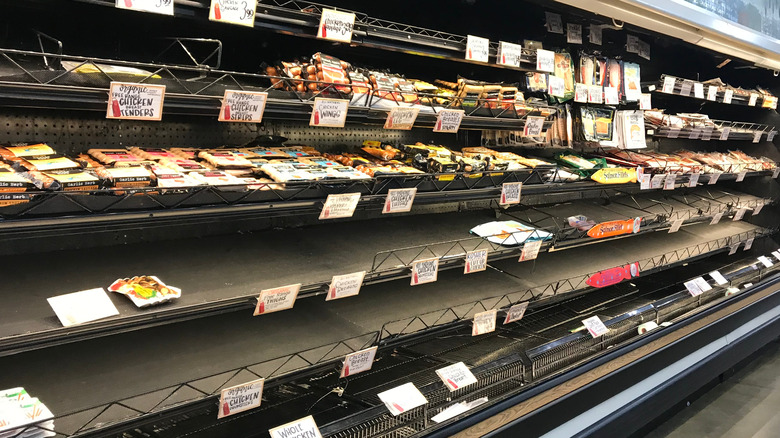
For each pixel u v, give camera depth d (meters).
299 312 2.04
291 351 1.75
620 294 3.38
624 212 3.32
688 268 4.07
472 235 2.47
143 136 1.99
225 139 2.19
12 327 1.25
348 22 1.78
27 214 1.24
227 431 1.78
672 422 3.21
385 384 2.08
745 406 3.41
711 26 2.81
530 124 2.46
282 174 1.71
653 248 3.38
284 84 1.82
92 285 1.54
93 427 1.30
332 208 1.73
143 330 1.81
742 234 4.00
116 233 1.90
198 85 1.56
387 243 2.26
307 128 2.43
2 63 1.36
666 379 3.00
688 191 4.25
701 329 3.26
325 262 1.96
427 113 2.05
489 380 2.15
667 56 3.91
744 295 3.65
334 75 1.85
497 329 2.69
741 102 3.84
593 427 2.51
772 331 4.04
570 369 2.41
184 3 1.43
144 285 1.49
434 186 2.10
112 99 1.29
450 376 1.97
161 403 1.42
